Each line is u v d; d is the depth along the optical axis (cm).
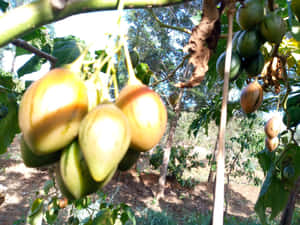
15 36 62
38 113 69
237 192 1121
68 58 175
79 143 71
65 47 179
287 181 241
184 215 840
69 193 83
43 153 74
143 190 1030
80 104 74
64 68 79
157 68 803
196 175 1342
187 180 1162
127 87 84
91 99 83
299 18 135
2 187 232
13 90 159
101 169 68
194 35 100
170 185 1167
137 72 162
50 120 70
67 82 74
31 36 203
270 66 201
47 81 73
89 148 68
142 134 79
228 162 1027
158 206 895
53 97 71
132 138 80
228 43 78
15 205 725
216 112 365
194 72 101
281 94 255
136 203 873
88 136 68
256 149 912
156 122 80
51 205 298
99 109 74
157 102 83
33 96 71
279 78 203
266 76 205
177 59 860
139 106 79
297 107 246
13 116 149
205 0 98
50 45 215
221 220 63
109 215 278
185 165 1245
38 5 61
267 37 149
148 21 816
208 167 1493
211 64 231
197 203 971
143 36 807
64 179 78
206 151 1683
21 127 73
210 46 100
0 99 144
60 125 71
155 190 1061
